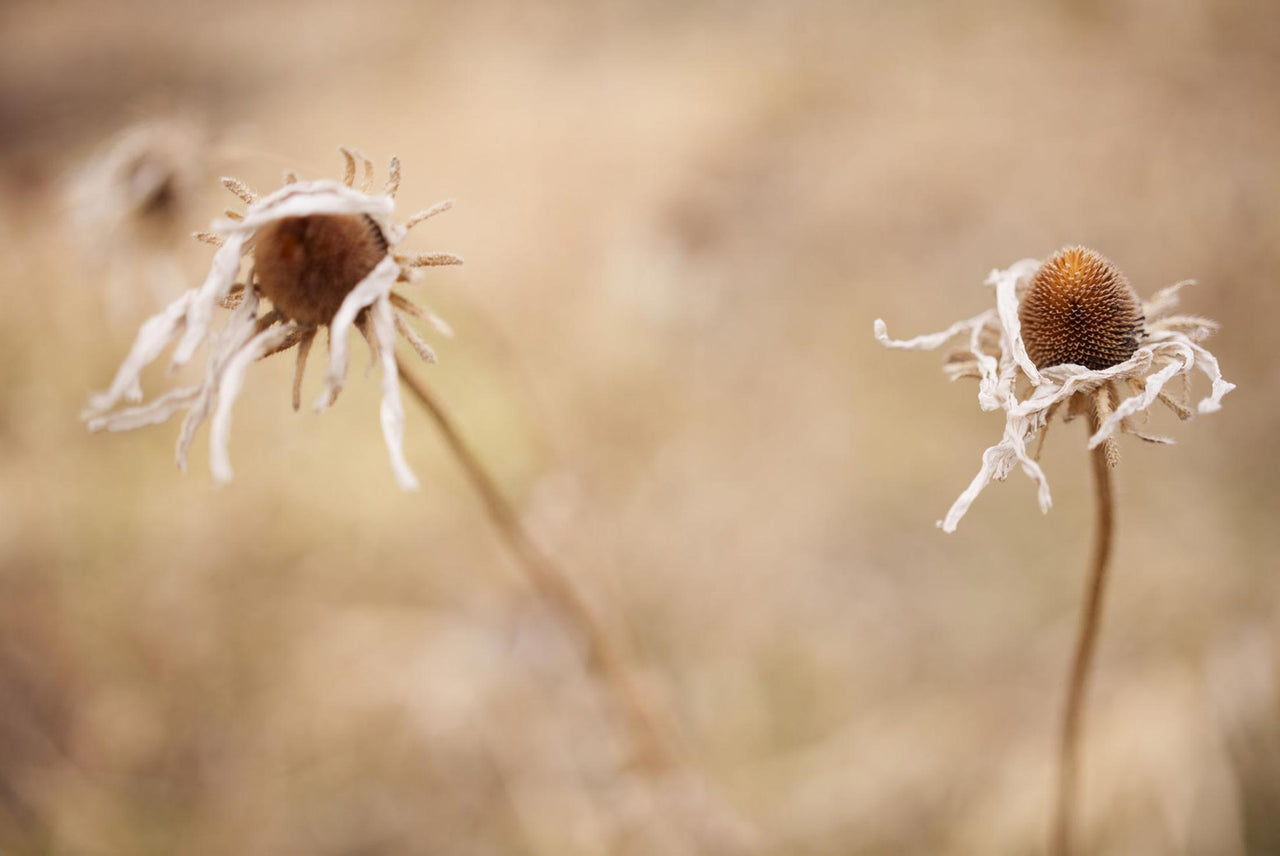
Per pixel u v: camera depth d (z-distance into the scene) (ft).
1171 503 2.40
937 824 2.03
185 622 2.31
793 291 3.03
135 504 2.49
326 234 1.58
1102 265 1.59
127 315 2.02
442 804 2.11
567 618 1.93
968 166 3.06
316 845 2.08
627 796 2.01
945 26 3.48
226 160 2.00
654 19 5.11
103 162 2.00
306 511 2.53
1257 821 1.98
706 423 2.77
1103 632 2.21
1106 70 2.96
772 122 3.51
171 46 6.07
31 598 2.30
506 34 5.34
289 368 2.82
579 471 2.42
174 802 2.12
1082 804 1.97
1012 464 1.56
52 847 2.04
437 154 4.28
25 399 2.59
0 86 5.90
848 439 2.72
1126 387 1.62
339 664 2.23
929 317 2.91
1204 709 2.01
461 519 2.43
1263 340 2.47
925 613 2.38
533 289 3.20
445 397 2.63
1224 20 2.74
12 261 2.80
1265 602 2.09
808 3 4.07
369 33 5.81
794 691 2.27
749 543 2.54
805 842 2.04
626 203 3.39
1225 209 2.56
